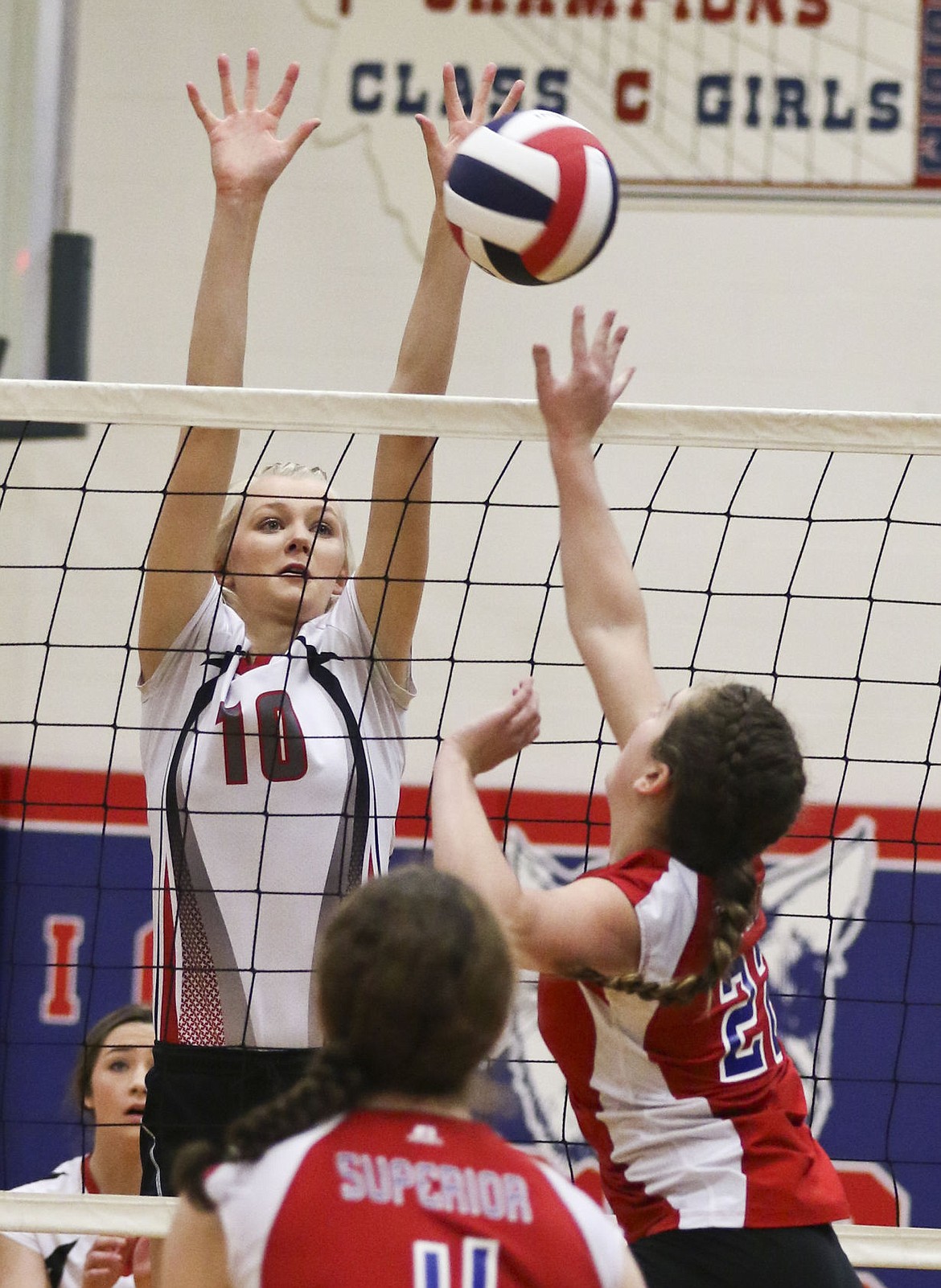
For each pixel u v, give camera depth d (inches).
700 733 288.0
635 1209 283.7
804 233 921.5
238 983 377.7
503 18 939.3
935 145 919.0
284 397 365.4
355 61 940.6
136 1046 528.7
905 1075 804.0
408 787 876.0
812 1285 270.5
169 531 393.1
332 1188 204.1
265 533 420.5
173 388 366.9
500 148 364.5
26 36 866.8
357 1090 211.9
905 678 877.8
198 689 396.2
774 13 930.1
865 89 924.0
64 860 856.9
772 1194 276.2
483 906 219.8
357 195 934.4
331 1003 215.0
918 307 914.7
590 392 332.2
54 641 893.2
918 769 861.2
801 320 917.2
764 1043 296.0
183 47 940.0
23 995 832.9
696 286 920.9
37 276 860.6
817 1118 800.9
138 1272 512.4
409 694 411.8
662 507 898.1
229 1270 204.2
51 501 902.4
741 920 282.2
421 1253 199.8
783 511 895.1
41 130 866.1
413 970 209.2
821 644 885.2
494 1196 207.9
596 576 322.3
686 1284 267.3
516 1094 742.5
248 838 381.1
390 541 406.0
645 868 287.4
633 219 925.8
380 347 926.4
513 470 905.5
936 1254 359.9
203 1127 369.1
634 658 315.3
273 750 384.2
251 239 404.2
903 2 924.6
